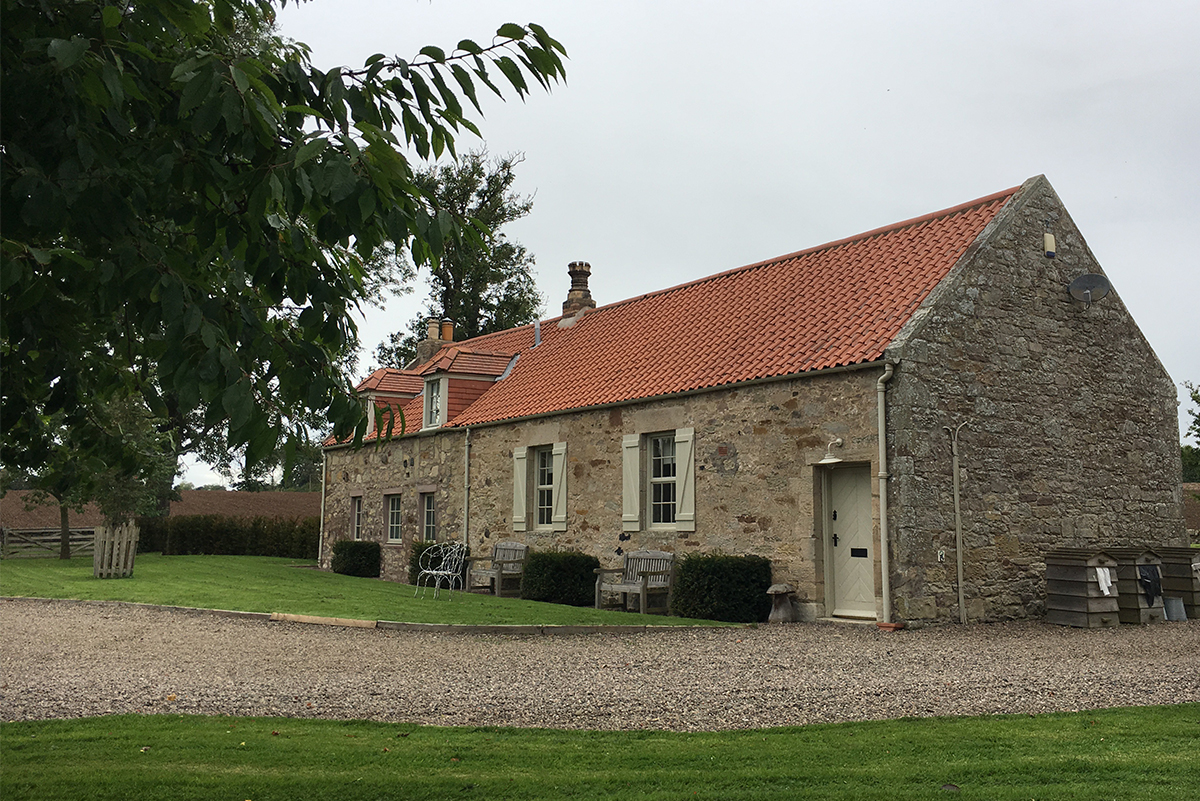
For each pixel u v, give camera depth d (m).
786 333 15.41
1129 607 13.59
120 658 9.91
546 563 17.00
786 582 14.02
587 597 16.73
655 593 15.73
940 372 13.36
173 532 32.84
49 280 3.61
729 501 14.99
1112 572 13.37
